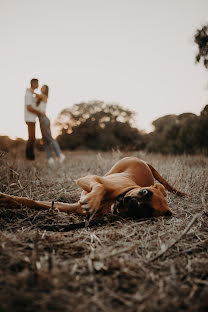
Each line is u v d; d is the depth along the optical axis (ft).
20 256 6.59
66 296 5.06
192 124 37.01
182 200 13.30
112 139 65.16
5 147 19.76
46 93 26.96
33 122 25.22
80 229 9.17
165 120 43.14
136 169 13.23
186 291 5.57
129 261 6.71
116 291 5.49
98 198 9.62
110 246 7.61
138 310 4.84
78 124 86.74
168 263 6.75
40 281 5.46
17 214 9.91
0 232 8.13
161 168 20.04
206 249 7.78
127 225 9.45
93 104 87.10
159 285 5.66
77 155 42.27
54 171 22.12
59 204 10.92
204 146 34.37
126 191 10.63
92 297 5.16
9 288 5.18
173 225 9.24
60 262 6.49
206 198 13.32
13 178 14.87
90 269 5.96
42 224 9.30
